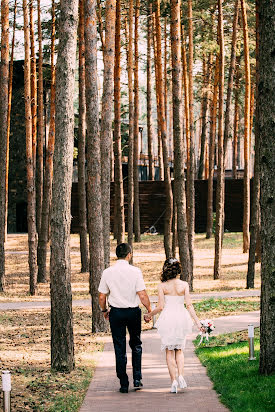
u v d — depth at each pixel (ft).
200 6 90.02
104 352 41.50
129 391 29.84
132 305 29.68
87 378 32.89
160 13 92.02
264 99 30.81
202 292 79.20
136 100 113.19
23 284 87.92
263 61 30.83
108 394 29.25
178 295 30.32
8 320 58.90
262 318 31.60
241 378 31.37
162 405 26.94
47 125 135.33
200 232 135.13
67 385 31.04
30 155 79.05
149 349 41.88
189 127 90.74
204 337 43.91
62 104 34.88
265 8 30.60
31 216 80.18
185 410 26.08
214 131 117.39
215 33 87.81
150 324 55.06
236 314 57.67
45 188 89.81
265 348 31.42
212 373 33.14
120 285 29.60
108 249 56.95
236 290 80.18
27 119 78.79
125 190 138.62
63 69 34.91
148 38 119.24
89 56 50.60
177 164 74.69
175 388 29.14
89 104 50.60
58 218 34.88
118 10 87.51
